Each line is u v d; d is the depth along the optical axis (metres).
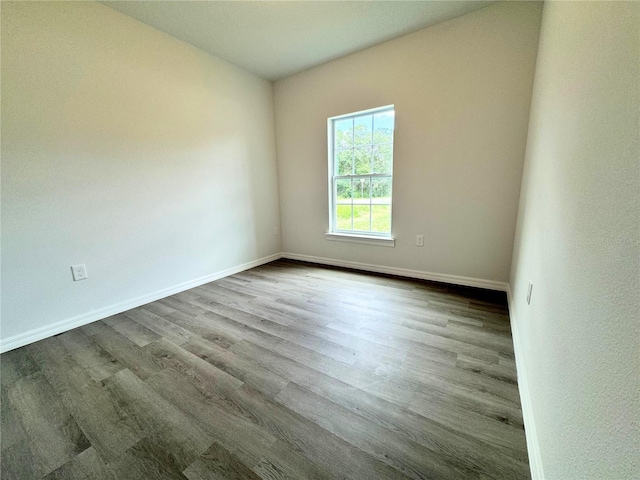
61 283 1.99
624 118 0.53
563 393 0.76
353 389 1.36
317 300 2.45
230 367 1.55
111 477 0.97
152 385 1.42
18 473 0.99
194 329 1.99
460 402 1.26
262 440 1.10
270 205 3.75
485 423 1.14
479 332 1.84
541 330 1.08
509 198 2.36
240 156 3.25
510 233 2.41
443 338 1.78
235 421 1.19
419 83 2.57
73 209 2.01
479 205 2.50
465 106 2.40
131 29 2.21
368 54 2.78
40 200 1.86
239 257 3.38
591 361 0.60
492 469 0.96
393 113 2.86
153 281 2.53
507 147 2.29
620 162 0.54
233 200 3.23
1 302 1.75
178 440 1.11
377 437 1.10
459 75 2.38
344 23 2.34
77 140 1.99
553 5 1.48
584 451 0.59
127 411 1.26
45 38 1.80
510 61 2.17
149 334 1.93
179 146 2.64
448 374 1.44
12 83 1.70
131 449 1.07
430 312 2.14
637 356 0.42
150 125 2.40
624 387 0.45
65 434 1.14
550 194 1.18
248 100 3.28
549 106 1.38
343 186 3.38
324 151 3.33
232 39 2.55
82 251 2.08
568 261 0.83
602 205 0.61
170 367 1.56
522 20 2.08
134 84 2.26
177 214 2.68
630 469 0.42
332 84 3.07
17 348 1.79
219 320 2.12
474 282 2.64
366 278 3.00
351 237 3.31
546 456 0.85
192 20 2.25
